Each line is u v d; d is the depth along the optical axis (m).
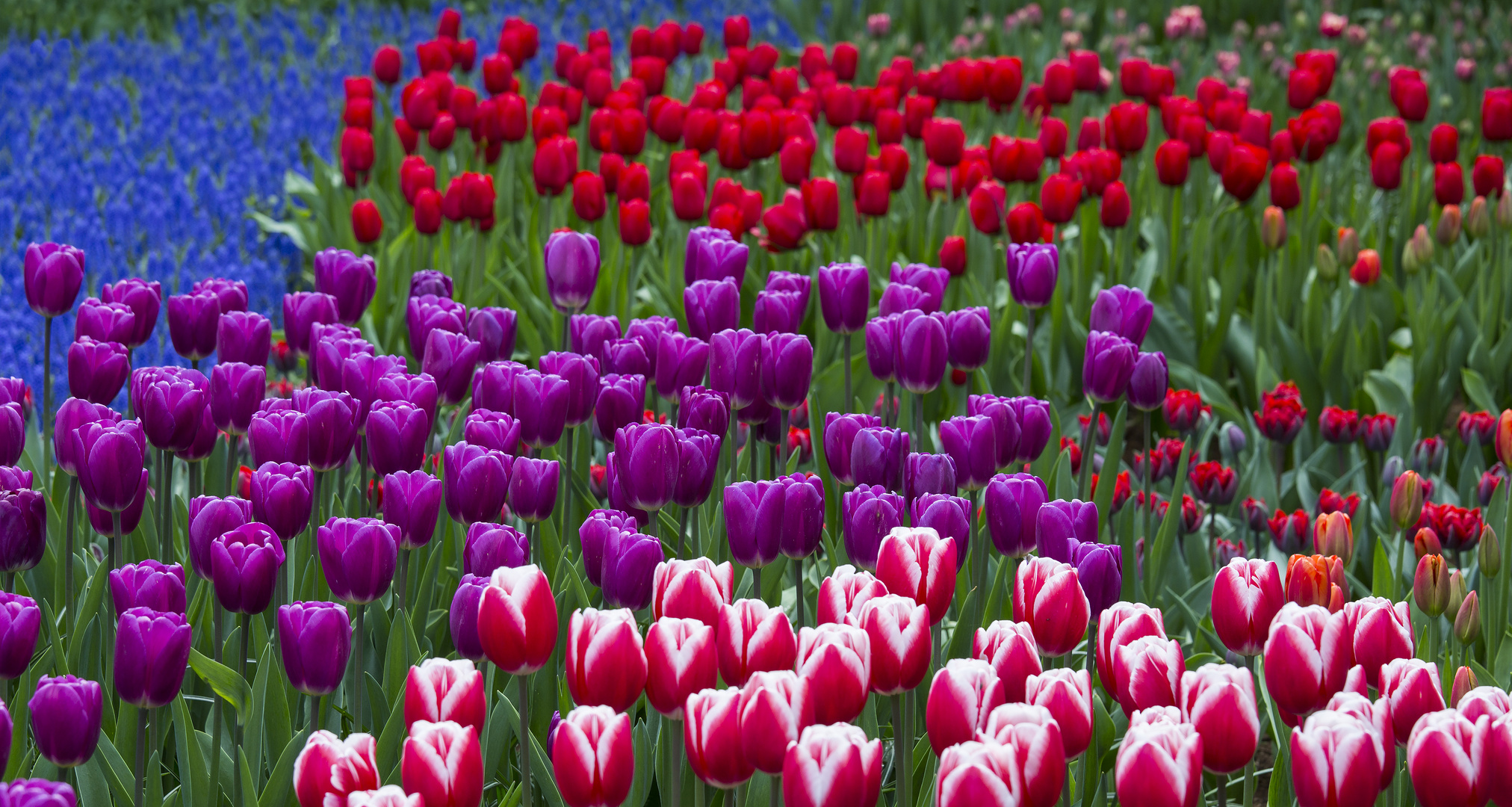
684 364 3.08
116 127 8.35
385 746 2.37
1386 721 1.90
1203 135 6.24
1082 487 3.13
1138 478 4.31
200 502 2.37
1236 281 5.51
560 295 3.59
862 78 10.62
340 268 3.55
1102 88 7.77
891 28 13.23
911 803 2.29
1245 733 1.89
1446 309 5.70
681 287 5.46
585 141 7.07
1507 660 3.02
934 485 2.64
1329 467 4.77
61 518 2.90
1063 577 2.15
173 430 2.63
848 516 2.47
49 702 1.92
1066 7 12.95
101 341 2.98
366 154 5.91
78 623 2.55
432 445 3.72
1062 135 6.05
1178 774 1.73
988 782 1.65
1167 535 3.43
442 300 3.31
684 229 5.90
